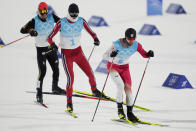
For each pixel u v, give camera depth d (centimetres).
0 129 1825
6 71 3041
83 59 2288
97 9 5962
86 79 2877
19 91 2528
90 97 2398
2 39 4169
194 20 5425
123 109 2198
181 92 2569
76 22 2177
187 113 2134
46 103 2295
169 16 5662
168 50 3862
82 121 1967
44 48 2352
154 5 5656
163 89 2638
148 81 2833
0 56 3500
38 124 1906
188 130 1842
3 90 2542
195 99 2412
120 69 2025
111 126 1891
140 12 5872
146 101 2359
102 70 3062
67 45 2202
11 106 2214
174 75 2722
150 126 1902
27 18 5206
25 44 4028
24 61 3362
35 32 2228
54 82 2477
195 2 6750
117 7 6200
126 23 5119
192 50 3875
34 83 2734
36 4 6241
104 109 2205
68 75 2169
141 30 4678
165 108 2225
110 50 1992
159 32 4634
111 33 4566
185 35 4578
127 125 1914
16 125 1888
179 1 6800
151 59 3506
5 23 4909
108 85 2720
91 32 2275
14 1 6506
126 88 2008
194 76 2958
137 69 3169
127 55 1989
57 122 1942
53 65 2438
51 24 2334
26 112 2109
